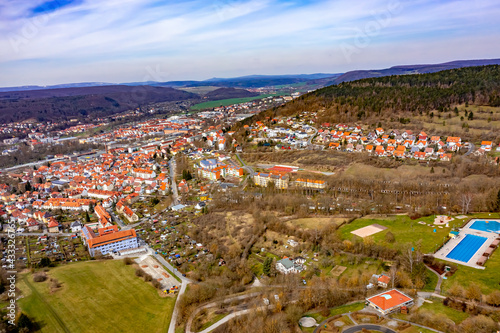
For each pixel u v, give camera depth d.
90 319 145.50
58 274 181.50
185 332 134.00
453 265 156.12
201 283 166.88
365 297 141.25
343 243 187.00
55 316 147.38
